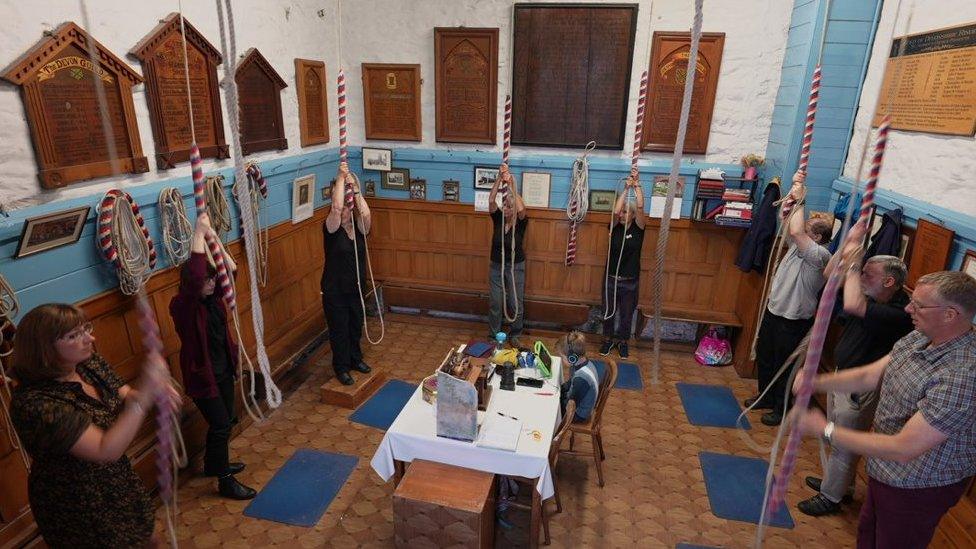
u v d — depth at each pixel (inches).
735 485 129.6
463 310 205.2
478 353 139.8
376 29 186.9
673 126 178.1
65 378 70.4
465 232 201.6
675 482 131.0
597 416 125.3
